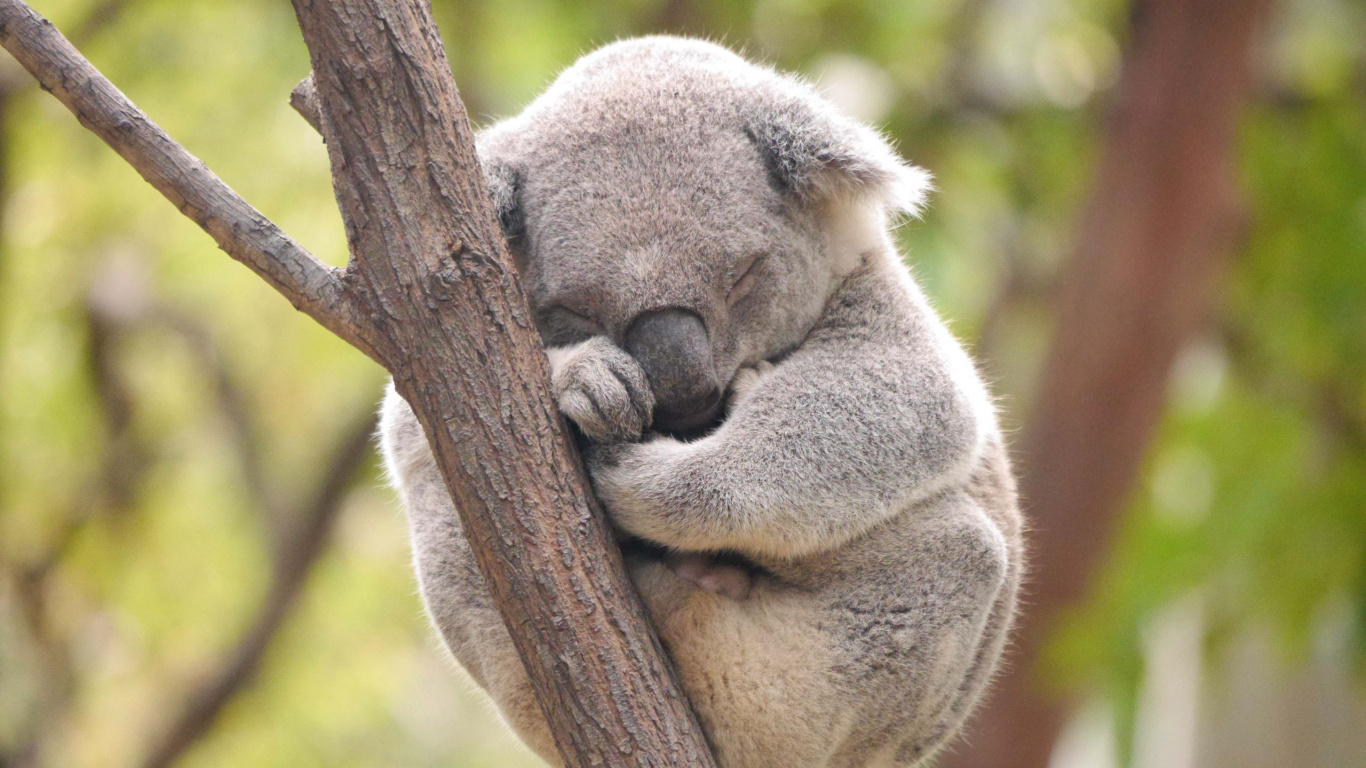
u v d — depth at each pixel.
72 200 15.51
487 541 4.79
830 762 5.98
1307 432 11.70
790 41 13.87
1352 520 10.99
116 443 15.81
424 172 4.73
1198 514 11.19
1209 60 11.80
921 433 5.59
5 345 14.91
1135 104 12.05
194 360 15.95
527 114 6.30
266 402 16.58
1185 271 12.02
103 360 15.55
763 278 5.85
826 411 5.52
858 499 5.45
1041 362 12.91
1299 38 14.06
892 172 6.01
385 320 4.76
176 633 16.23
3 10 4.75
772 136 5.99
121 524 15.91
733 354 5.80
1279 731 14.48
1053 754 12.24
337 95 4.69
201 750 15.39
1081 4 14.18
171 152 4.83
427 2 4.81
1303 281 11.91
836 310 6.10
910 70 14.01
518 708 5.85
